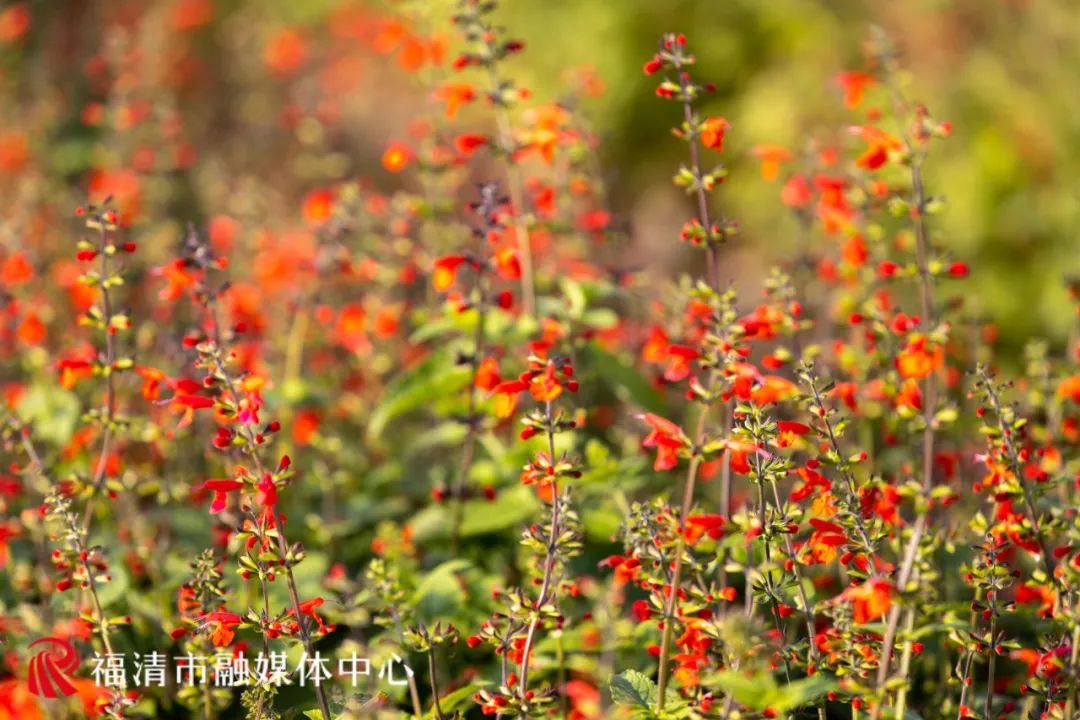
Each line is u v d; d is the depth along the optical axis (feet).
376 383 26.73
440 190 25.86
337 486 24.27
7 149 33.55
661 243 47.83
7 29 39.81
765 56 51.52
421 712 16.47
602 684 16.99
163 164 32.96
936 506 18.33
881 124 39.86
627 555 15.15
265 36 50.19
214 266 17.29
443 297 24.57
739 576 19.38
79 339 26.76
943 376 21.36
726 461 14.69
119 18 49.39
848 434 20.85
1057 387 18.99
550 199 21.80
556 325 20.81
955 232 42.16
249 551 14.29
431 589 17.90
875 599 12.27
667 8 51.93
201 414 22.93
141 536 20.11
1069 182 41.63
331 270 24.03
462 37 21.54
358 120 51.72
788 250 43.34
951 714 16.25
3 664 17.97
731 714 13.20
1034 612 15.44
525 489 20.51
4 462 22.43
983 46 46.14
